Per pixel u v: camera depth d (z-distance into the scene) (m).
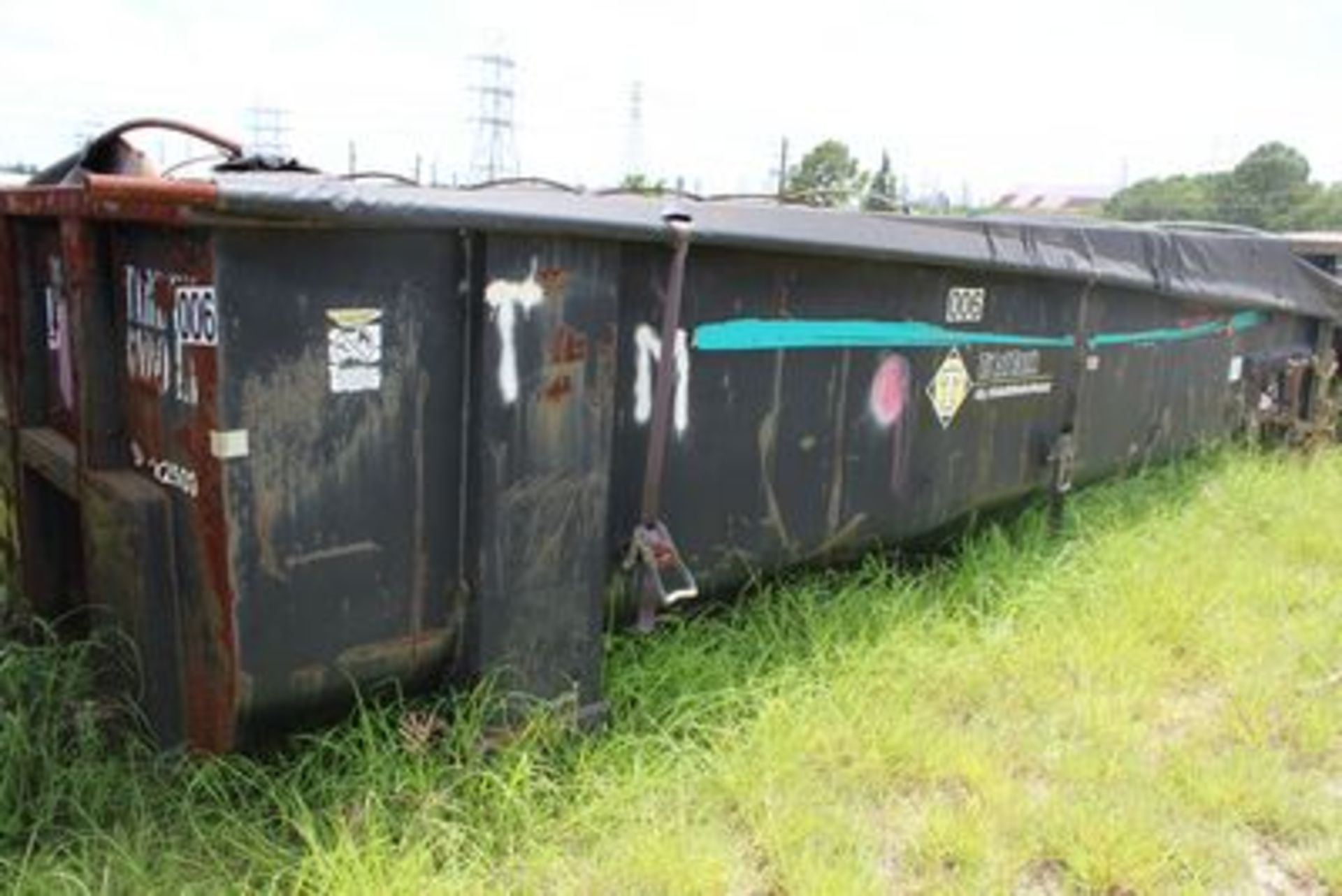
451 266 2.76
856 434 4.04
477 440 2.84
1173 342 6.18
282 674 2.67
